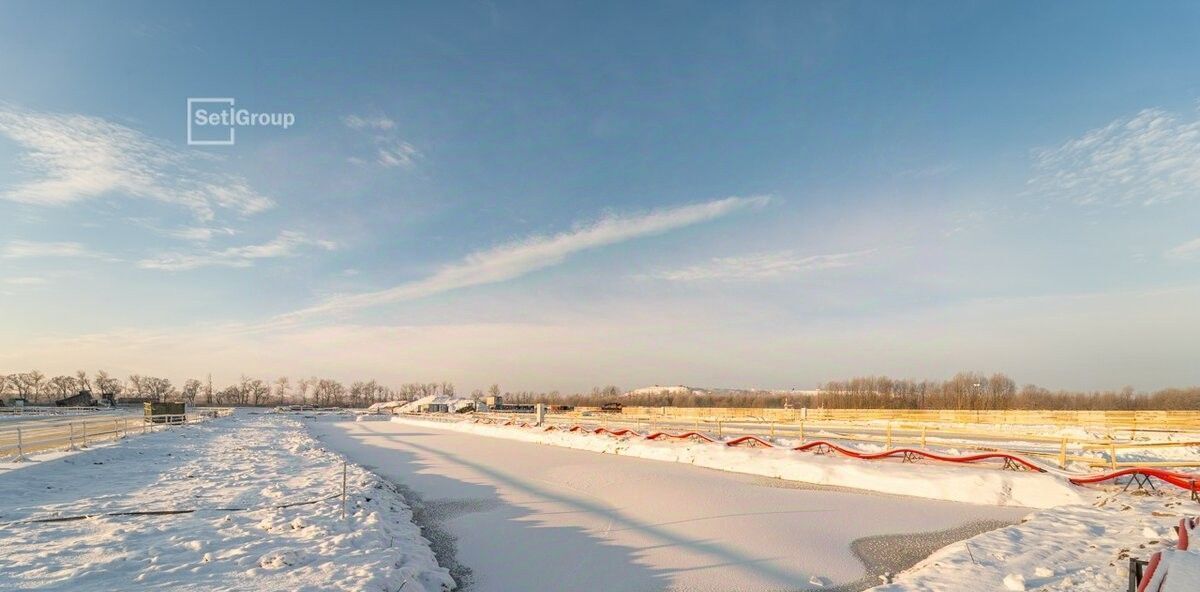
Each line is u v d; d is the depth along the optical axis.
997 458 18.58
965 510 14.95
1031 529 11.73
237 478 17.36
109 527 10.78
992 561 9.57
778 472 20.50
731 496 16.84
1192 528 9.16
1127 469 15.10
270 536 10.48
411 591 8.30
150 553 9.12
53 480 16.03
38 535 10.14
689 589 9.37
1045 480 15.45
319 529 10.94
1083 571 8.70
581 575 10.05
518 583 9.66
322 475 18.39
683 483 19.00
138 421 47.03
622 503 16.16
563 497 17.19
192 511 12.33
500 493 18.02
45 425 40.91
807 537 12.41
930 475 17.28
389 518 13.04
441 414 86.50
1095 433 29.31
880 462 19.81
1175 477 14.12
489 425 49.28
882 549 11.55
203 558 8.98
